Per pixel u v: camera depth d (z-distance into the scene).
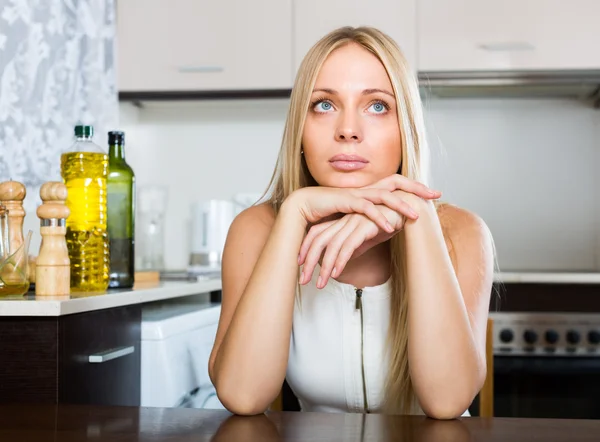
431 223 0.96
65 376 1.13
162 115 3.01
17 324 1.12
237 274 1.13
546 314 2.44
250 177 2.97
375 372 1.14
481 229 1.18
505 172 2.91
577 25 2.52
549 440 0.60
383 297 1.12
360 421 0.68
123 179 1.63
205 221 2.67
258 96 2.63
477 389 0.96
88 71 2.36
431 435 0.62
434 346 0.92
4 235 1.28
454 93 2.81
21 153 1.92
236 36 2.63
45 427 0.65
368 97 1.00
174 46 2.64
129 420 0.68
